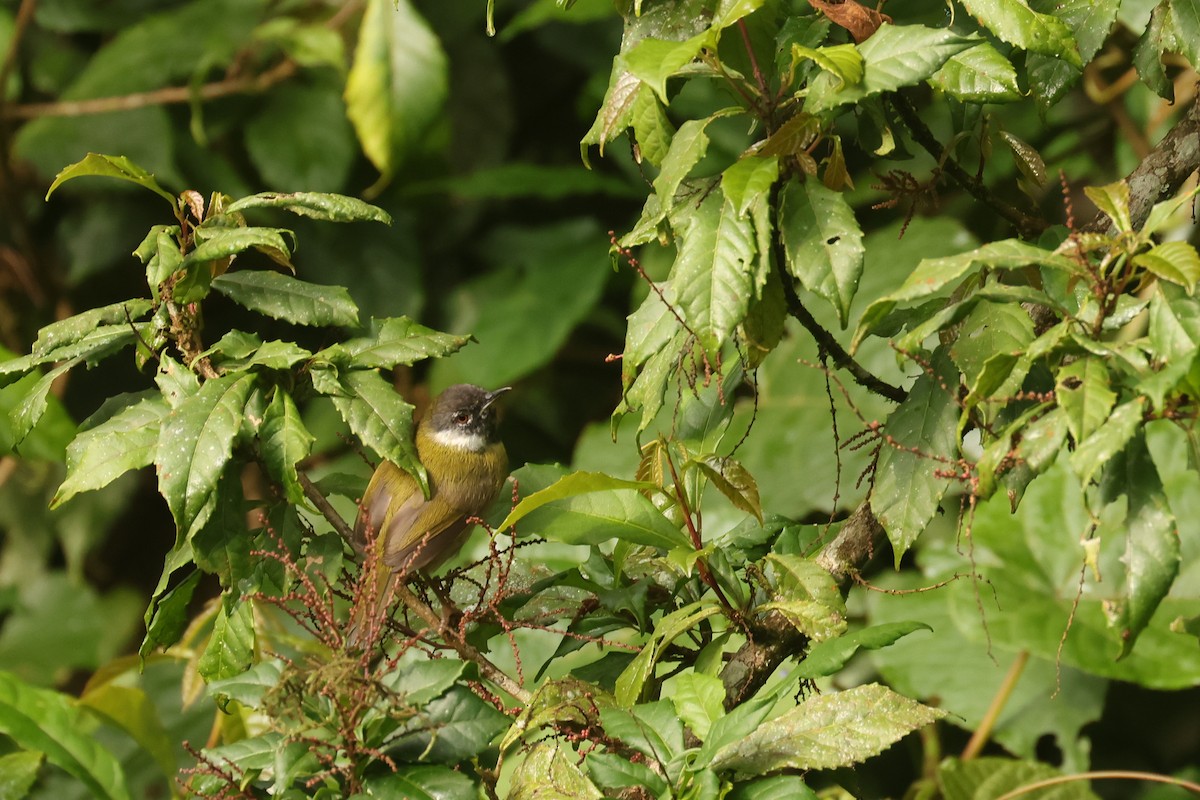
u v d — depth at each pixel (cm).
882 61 541
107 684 886
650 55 544
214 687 572
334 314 645
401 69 1262
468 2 1427
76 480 593
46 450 919
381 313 1366
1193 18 635
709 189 577
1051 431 481
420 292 1373
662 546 631
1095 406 467
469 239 1443
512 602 719
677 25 617
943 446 577
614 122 599
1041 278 656
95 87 1358
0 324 1420
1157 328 484
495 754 623
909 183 686
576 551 964
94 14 1434
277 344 614
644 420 613
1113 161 1266
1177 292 487
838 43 677
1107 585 974
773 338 602
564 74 1476
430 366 1371
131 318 636
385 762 566
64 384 1401
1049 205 1284
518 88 1480
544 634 964
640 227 598
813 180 563
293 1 1358
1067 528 1005
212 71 1392
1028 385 577
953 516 1109
